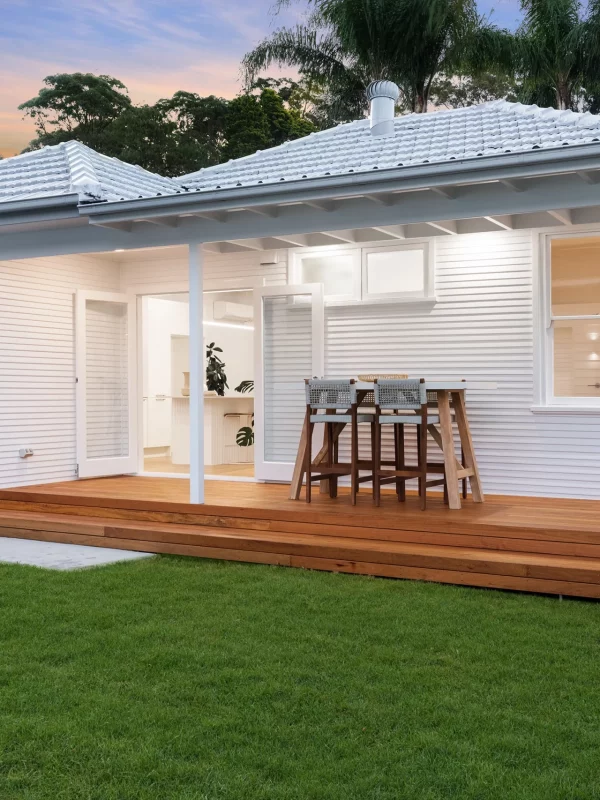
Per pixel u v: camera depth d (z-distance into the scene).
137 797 3.16
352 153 9.12
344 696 4.12
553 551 6.45
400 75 22.44
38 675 4.41
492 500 8.21
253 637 5.03
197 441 8.05
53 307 10.22
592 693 4.13
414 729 3.73
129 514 8.31
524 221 8.27
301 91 28.77
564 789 3.17
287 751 3.52
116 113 30.36
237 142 28.38
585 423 8.33
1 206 8.24
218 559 7.32
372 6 22.02
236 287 10.15
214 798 3.13
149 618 5.45
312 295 9.26
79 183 8.25
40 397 10.08
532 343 8.58
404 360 9.20
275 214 7.62
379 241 9.28
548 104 23.27
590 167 6.02
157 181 10.44
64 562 7.29
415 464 9.13
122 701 4.05
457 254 8.92
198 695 4.12
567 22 21.89
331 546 6.83
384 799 3.12
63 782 3.27
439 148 8.34
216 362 13.86
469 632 5.13
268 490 9.10
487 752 3.49
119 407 10.88
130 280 10.93
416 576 6.49
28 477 9.91
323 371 9.23
